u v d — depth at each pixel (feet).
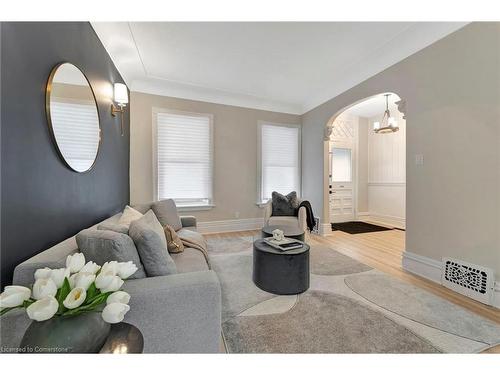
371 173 19.08
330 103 13.07
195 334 3.56
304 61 10.01
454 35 6.80
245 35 8.14
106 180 7.70
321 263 8.93
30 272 3.22
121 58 9.46
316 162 14.44
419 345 4.49
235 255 9.89
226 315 5.49
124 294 2.43
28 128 3.76
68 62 5.06
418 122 7.88
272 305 5.94
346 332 4.87
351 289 6.82
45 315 1.96
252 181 14.88
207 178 13.60
